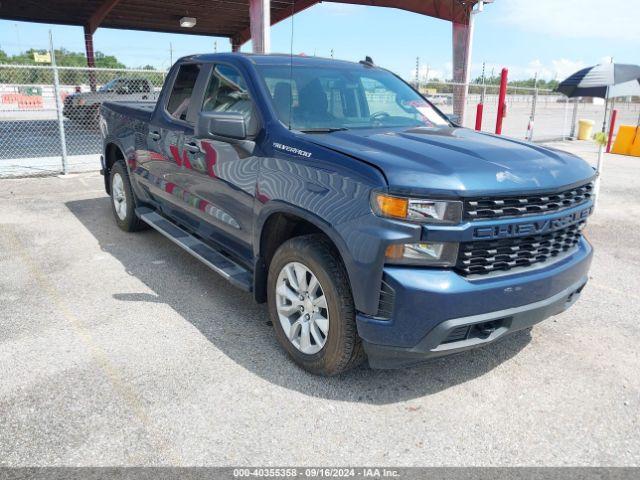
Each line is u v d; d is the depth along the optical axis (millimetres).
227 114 3424
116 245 5770
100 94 18234
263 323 4012
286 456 2592
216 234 4238
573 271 3213
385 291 2748
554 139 19781
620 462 2625
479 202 2732
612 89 14312
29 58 22312
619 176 11680
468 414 2980
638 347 3801
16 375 3215
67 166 10133
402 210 2664
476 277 2811
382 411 2977
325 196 2992
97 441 2650
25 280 4746
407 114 4199
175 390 3104
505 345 3791
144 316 4074
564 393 3209
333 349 3055
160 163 4953
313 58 4441
